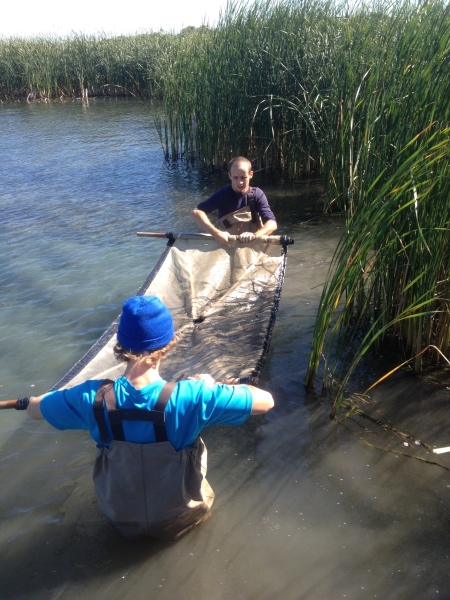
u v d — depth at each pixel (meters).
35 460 3.49
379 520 2.97
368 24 8.32
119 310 5.46
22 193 10.12
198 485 2.76
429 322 4.11
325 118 9.25
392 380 4.19
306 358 4.51
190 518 2.85
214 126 11.16
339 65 8.49
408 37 5.34
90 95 25.70
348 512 3.03
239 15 10.58
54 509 3.11
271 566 2.73
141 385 2.47
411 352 4.37
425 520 2.96
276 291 4.87
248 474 3.34
